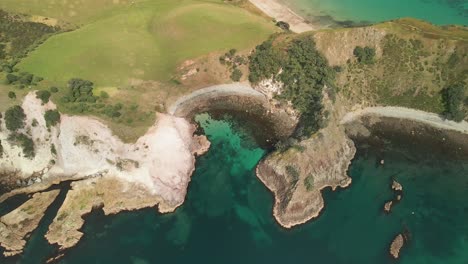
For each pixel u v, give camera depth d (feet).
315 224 337.11
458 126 394.32
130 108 386.93
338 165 369.09
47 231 327.88
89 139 368.68
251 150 388.37
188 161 374.02
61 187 359.87
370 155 384.88
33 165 370.73
